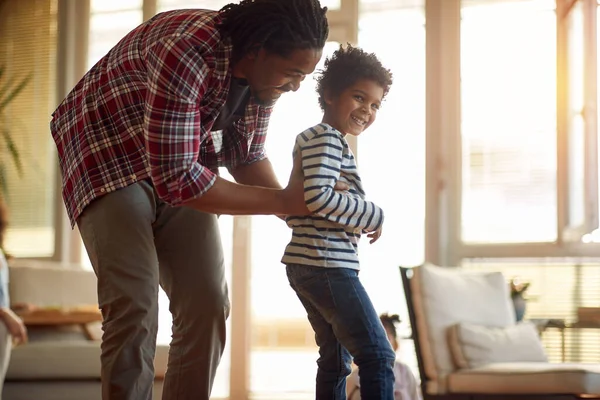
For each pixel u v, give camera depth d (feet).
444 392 11.24
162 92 6.35
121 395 6.89
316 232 6.83
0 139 20.61
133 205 7.06
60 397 13.62
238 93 6.96
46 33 20.52
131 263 6.99
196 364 7.52
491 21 17.92
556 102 16.84
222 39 6.53
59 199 20.17
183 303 7.55
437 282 11.96
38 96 20.48
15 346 13.58
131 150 6.97
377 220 6.81
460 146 17.90
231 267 18.84
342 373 7.16
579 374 10.10
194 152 6.49
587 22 16.16
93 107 7.03
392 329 12.13
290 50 6.43
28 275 15.15
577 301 16.87
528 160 17.52
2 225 13.05
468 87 17.94
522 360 11.87
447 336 11.64
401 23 18.31
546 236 17.25
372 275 18.13
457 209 17.83
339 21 18.54
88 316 14.20
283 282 18.80
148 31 6.83
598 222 15.92
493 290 12.78
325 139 6.79
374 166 18.30
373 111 7.20
